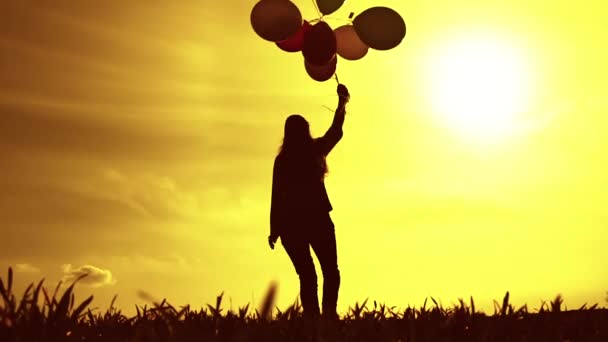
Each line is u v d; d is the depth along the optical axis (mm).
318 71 6750
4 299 2670
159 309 2963
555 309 3318
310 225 5750
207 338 2721
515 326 3191
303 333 2975
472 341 3092
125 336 3135
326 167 5984
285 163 5891
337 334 3035
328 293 5762
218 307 3088
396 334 3104
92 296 2744
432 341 3045
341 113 6215
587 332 3227
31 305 2631
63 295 2684
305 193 5773
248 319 3135
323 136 6094
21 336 2541
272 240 5895
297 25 6281
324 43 6207
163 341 2656
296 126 5988
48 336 2580
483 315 3285
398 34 6328
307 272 5766
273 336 2871
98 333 3154
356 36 6719
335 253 5840
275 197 5867
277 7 6203
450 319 3211
